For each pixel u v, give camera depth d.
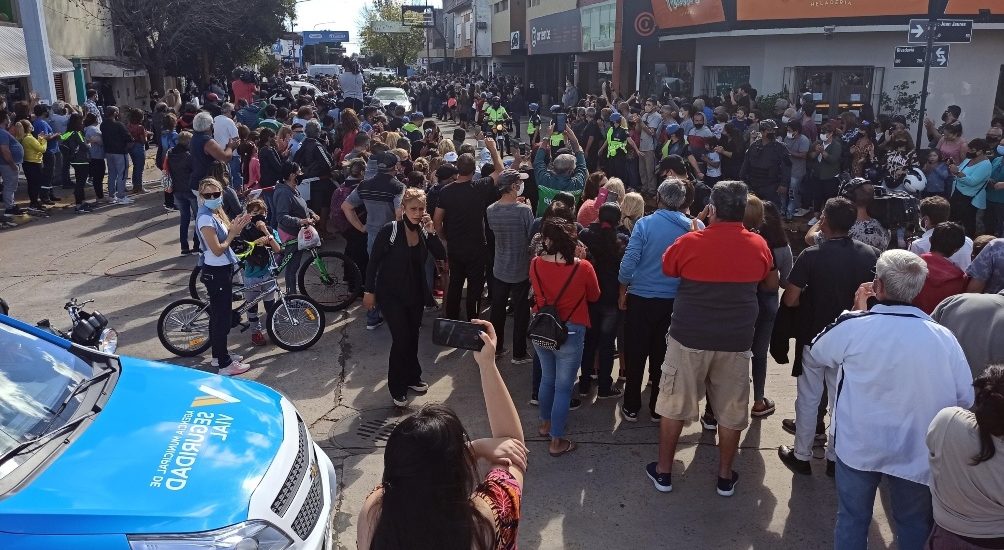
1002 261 4.61
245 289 7.18
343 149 12.60
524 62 43.66
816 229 5.61
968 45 16.11
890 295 3.52
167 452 3.25
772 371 6.66
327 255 8.39
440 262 7.34
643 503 4.73
